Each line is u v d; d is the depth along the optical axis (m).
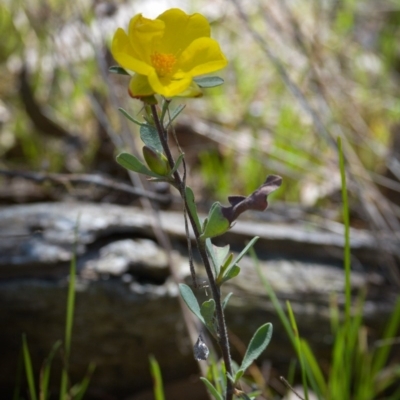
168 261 0.81
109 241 0.84
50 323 0.79
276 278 0.88
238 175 1.20
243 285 0.86
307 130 1.29
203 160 1.19
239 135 1.23
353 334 0.78
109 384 0.83
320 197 1.15
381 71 1.50
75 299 0.79
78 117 1.24
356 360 0.86
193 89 0.55
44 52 1.31
